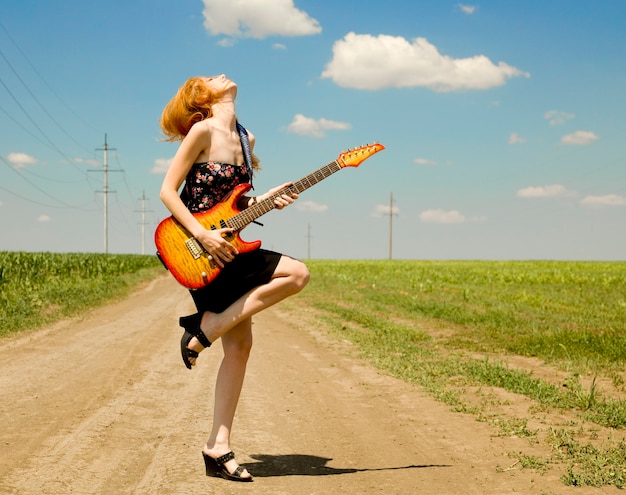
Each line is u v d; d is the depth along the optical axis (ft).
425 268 151.94
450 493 11.76
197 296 12.41
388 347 31.01
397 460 13.87
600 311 50.80
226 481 12.23
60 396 19.20
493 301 56.49
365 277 102.37
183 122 12.56
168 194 11.96
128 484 11.86
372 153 12.50
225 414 12.50
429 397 20.51
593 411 18.39
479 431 16.39
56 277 66.59
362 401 19.89
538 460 13.71
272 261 12.21
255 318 44.68
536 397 20.17
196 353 12.40
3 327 34.30
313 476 12.68
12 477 11.96
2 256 74.69
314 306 53.67
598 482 12.20
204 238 11.74
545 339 32.04
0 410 17.28
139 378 22.52
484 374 23.43
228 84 12.65
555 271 127.54
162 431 15.72
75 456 13.37
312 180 12.33
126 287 75.92
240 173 12.42
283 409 18.65
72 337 32.86
